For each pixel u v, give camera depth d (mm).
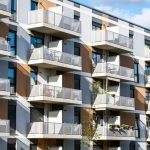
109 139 46719
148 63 57031
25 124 40281
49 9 43469
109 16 51219
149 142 55344
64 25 42562
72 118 45000
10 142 38844
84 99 46594
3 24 38969
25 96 40469
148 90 56469
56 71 43906
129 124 52562
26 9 41281
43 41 42875
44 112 42250
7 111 38844
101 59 49406
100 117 48531
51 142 42219
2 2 37281
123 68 49812
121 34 51062
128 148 51812
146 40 57250
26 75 40719
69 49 45406
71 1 46188
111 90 50094
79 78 46281
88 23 48062
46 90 40375
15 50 40062
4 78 38781
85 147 46031
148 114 55844
